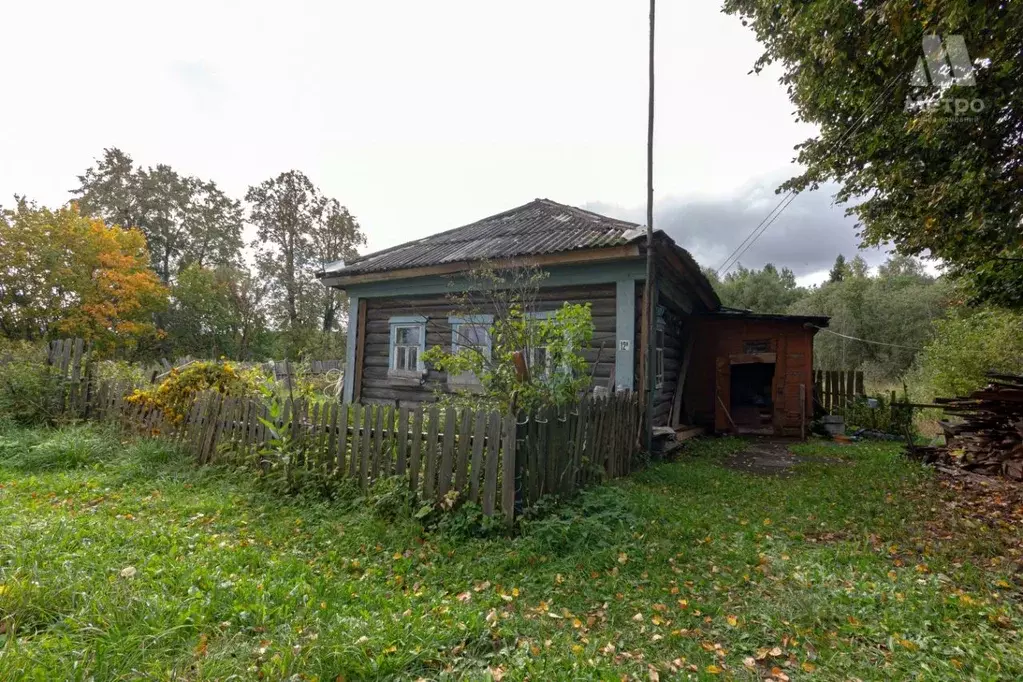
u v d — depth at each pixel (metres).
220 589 2.78
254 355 33.91
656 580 3.42
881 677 2.37
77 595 2.61
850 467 7.73
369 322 11.23
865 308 32.72
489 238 10.56
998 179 5.57
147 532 3.78
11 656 2.03
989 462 6.73
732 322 12.28
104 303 24.78
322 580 3.07
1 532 3.48
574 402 5.45
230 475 5.63
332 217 37.31
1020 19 4.60
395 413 4.84
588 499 4.81
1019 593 3.27
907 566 3.73
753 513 5.07
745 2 8.19
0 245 21.66
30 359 8.74
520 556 3.67
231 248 38.56
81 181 32.12
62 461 6.00
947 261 8.06
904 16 5.11
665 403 10.37
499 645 2.57
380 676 2.19
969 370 11.51
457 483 4.38
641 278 8.06
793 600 3.10
